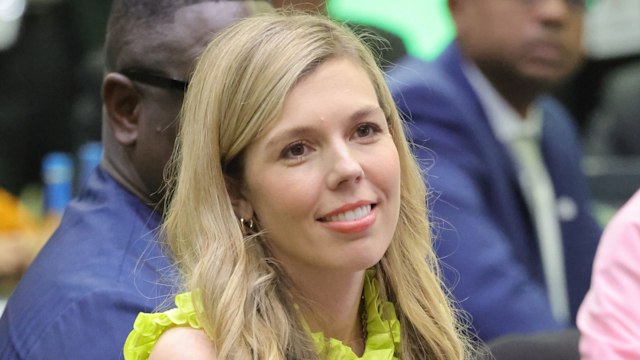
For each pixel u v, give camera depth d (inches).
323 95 150.1
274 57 151.3
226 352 146.6
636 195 242.4
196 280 151.0
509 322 277.9
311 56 151.2
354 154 150.9
